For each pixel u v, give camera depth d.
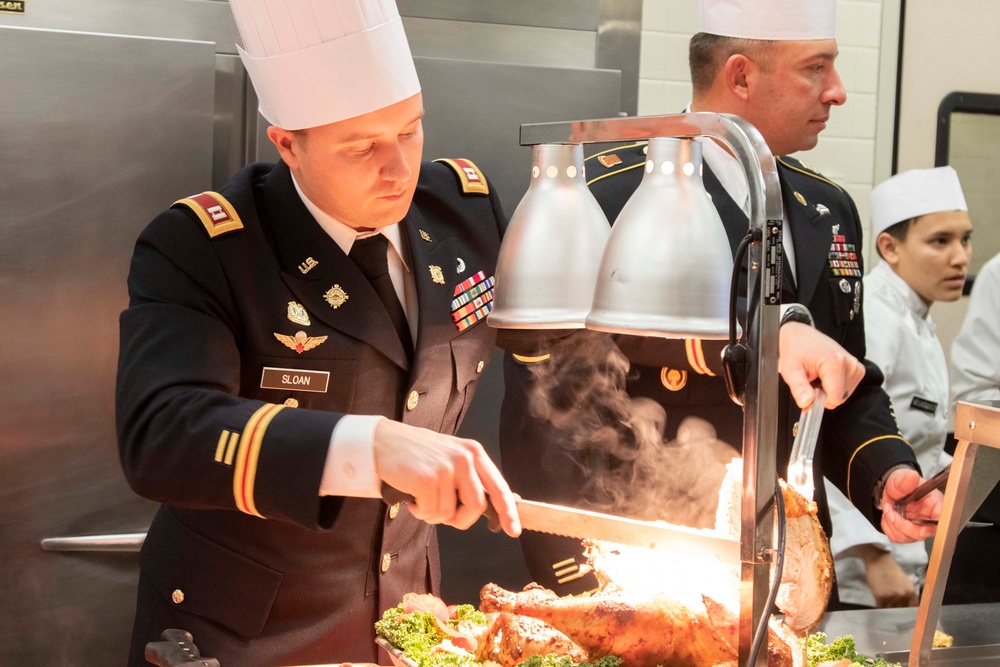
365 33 1.26
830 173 3.88
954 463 1.34
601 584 1.35
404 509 1.55
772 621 1.18
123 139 2.22
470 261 1.62
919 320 3.33
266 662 1.46
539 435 1.79
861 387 1.96
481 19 2.53
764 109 1.93
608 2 2.60
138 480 1.28
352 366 1.47
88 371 2.23
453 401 1.62
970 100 3.91
